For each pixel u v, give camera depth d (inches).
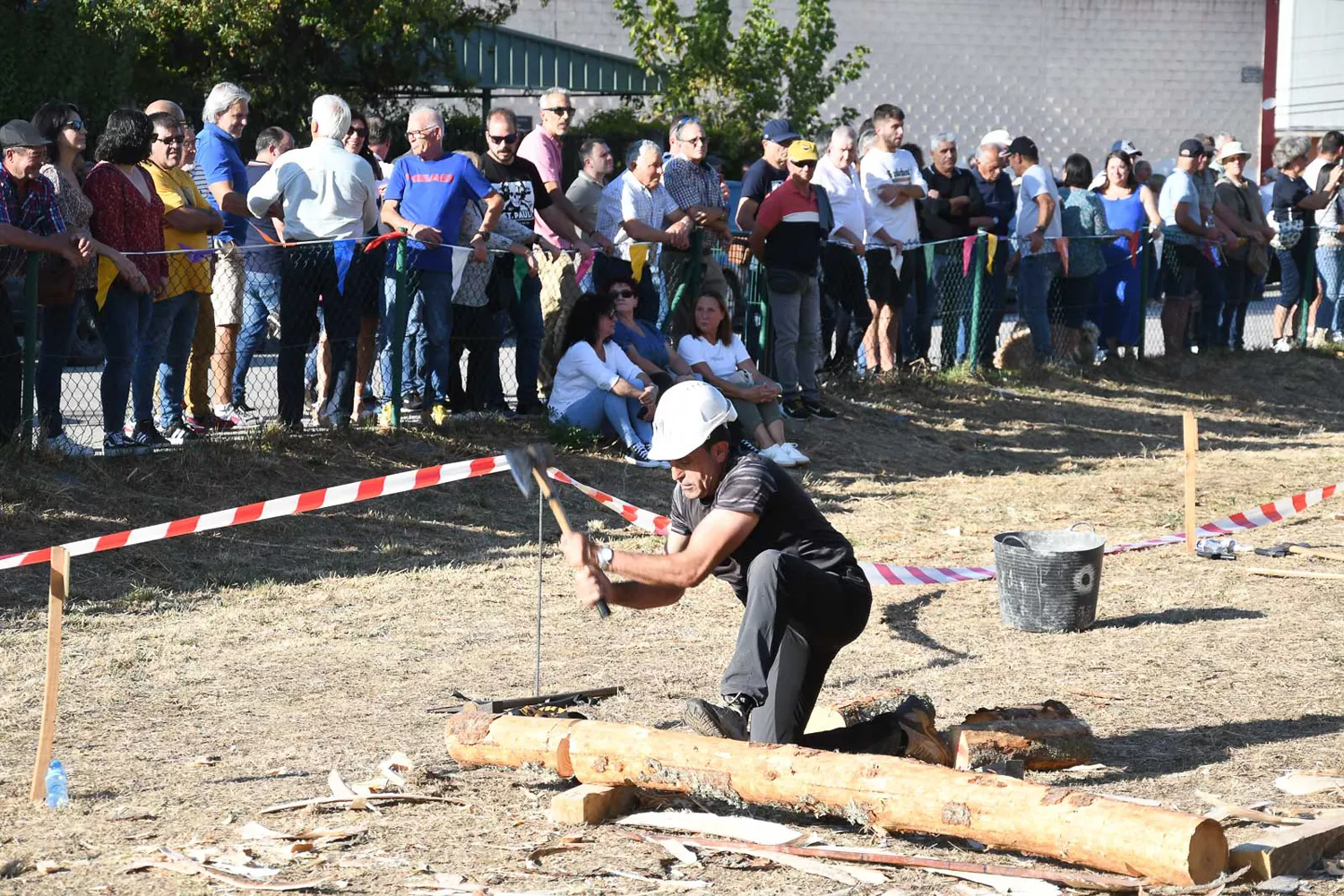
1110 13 1819.6
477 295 687.7
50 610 302.2
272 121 1305.4
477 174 657.6
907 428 834.2
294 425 635.5
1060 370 988.6
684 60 1470.2
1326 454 855.1
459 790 298.2
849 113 1512.1
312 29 1288.1
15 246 538.0
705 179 772.6
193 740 343.6
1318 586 510.9
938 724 349.4
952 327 944.9
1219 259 1084.5
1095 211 988.6
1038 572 446.0
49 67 1125.1
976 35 1795.0
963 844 262.7
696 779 272.2
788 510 293.6
